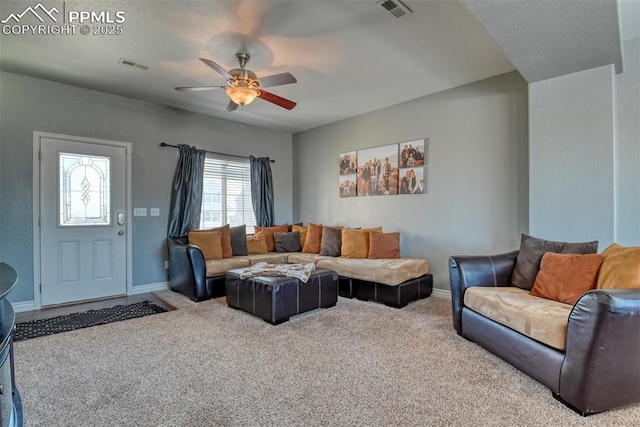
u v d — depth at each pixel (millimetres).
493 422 1583
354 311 3375
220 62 3209
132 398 1799
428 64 3309
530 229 2984
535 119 2967
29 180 3557
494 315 2260
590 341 1592
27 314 3344
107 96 4059
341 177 5297
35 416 1639
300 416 1632
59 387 1912
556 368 1766
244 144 5480
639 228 2631
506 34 2189
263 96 3045
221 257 4344
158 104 4469
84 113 3893
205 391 1866
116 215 4129
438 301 3789
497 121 3604
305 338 2639
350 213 5172
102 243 4027
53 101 3689
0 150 3402
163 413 1664
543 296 2320
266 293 3008
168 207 4559
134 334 2740
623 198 2699
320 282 3369
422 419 1606
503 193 3561
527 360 1976
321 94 4156
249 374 2057
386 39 2814
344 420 1599
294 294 3104
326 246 4730
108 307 3578
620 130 2717
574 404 1656
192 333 2762
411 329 2846
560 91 2848
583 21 2033
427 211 4219
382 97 4281
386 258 4168
